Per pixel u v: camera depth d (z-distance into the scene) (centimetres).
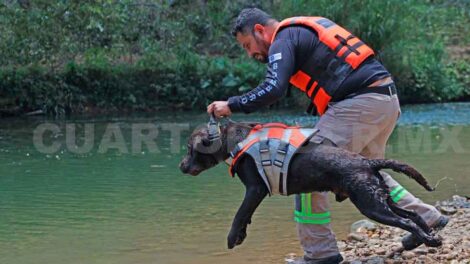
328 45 468
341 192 439
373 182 430
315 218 490
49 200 728
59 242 574
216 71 1686
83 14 1536
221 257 531
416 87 1778
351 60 466
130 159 984
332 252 495
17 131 1277
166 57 1692
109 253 541
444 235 575
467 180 825
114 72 1620
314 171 440
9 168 910
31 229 615
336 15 1648
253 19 488
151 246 561
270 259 525
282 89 454
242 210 456
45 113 1556
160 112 1609
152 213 673
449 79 1862
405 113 1563
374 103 464
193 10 1830
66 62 1608
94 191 771
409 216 445
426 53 1848
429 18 2005
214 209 688
